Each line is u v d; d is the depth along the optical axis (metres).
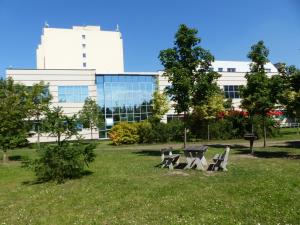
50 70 57.31
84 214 9.39
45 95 35.94
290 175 13.77
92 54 100.44
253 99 25.28
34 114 30.41
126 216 9.04
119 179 14.51
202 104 22.97
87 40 100.19
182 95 22.38
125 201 10.61
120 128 40.91
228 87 66.19
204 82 21.89
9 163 23.78
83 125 17.28
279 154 22.44
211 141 39.94
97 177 15.31
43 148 14.87
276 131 41.12
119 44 103.06
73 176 15.52
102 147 37.41
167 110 46.88
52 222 8.85
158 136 41.03
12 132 24.23
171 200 10.44
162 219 8.59
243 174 14.51
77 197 11.50
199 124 42.62
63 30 98.00
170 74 22.12
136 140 40.97
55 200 11.28
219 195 10.82
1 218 9.48
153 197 10.98
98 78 59.16
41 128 15.73
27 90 32.47
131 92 60.00
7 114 23.80
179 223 8.17
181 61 22.64
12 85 29.70
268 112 26.53
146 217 8.84
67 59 98.12
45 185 14.12
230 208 9.27
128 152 28.77
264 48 25.67
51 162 14.67
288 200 9.81
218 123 42.78
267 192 10.82
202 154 16.70
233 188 11.67
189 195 10.97
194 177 14.27
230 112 44.38
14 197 12.22
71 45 98.56
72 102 57.44
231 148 28.28
